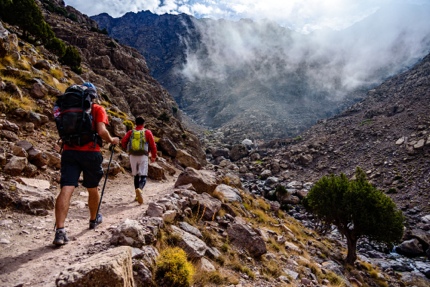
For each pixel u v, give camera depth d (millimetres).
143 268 4367
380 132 117875
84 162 4691
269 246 10641
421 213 62750
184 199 8461
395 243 25297
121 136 20625
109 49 134250
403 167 87062
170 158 24703
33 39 55531
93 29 154250
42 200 6379
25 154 8805
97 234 5289
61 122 4477
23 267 3793
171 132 65875
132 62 141500
